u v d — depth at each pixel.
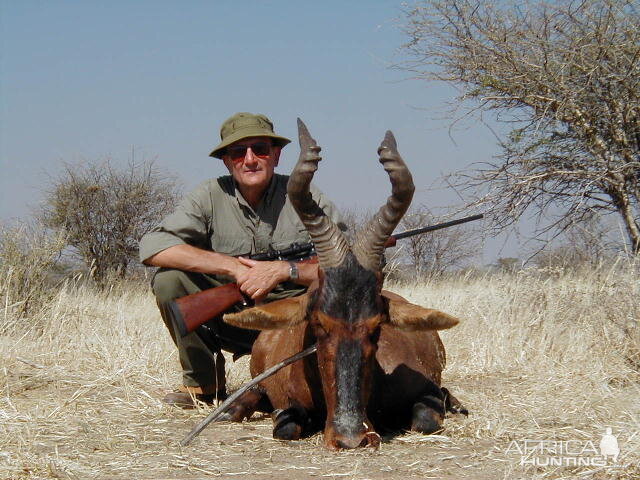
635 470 2.44
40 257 5.68
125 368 4.13
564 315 4.83
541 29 6.45
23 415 3.23
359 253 2.71
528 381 3.93
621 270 5.08
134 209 11.11
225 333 3.65
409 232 3.49
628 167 6.18
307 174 2.65
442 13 6.52
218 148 3.55
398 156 2.67
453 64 6.58
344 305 2.66
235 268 3.32
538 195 6.39
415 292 6.72
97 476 2.49
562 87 6.18
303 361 2.97
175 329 3.56
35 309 5.36
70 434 3.00
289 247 3.53
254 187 3.56
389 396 3.00
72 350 4.56
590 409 3.21
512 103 6.59
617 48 6.18
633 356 4.08
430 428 2.93
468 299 5.57
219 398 3.68
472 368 4.32
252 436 2.98
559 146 6.39
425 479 2.40
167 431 3.09
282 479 2.43
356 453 2.65
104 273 10.48
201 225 3.59
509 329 4.71
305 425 3.02
